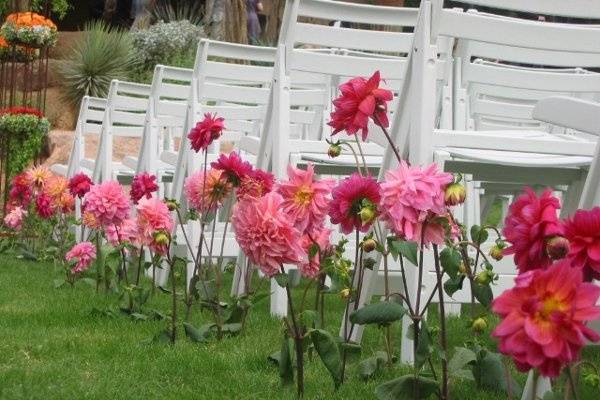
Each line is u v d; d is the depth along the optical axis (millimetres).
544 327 2092
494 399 3725
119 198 6473
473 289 3373
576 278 2100
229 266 6055
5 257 9586
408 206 3131
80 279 7270
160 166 9312
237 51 7598
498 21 4273
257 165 6109
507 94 7004
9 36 15516
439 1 4246
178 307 6156
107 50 20812
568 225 2396
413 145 4312
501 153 4785
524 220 2430
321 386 3945
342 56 5906
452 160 4758
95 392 3791
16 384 3916
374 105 3594
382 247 3529
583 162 4566
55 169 12055
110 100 9922
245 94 7723
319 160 5945
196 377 4160
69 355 4625
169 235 4953
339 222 3414
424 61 4266
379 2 24609
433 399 3740
